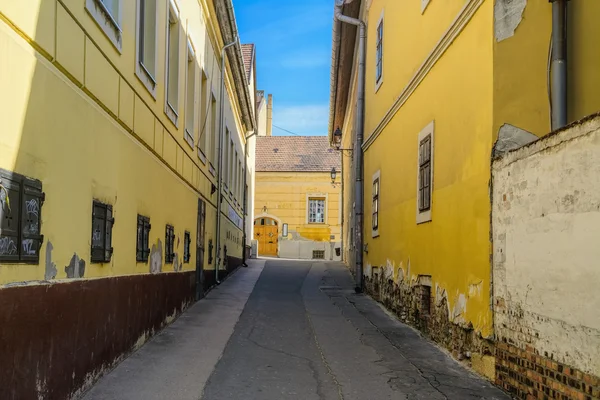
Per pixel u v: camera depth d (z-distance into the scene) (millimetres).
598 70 6754
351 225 21922
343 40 18938
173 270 10227
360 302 13617
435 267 8648
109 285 6332
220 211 16906
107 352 6320
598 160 4477
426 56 9266
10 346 3973
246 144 26125
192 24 11688
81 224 5488
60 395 4922
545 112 6551
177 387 6258
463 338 7418
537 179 5449
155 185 8719
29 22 4316
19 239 4160
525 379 5605
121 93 6844
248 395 6137
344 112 26156
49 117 4715
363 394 6188
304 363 7594
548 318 5168
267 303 13273
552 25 6609
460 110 7609
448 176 8062
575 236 4762
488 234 6543
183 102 10930
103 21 6090
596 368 4395
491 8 6633
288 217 38531
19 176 4156
